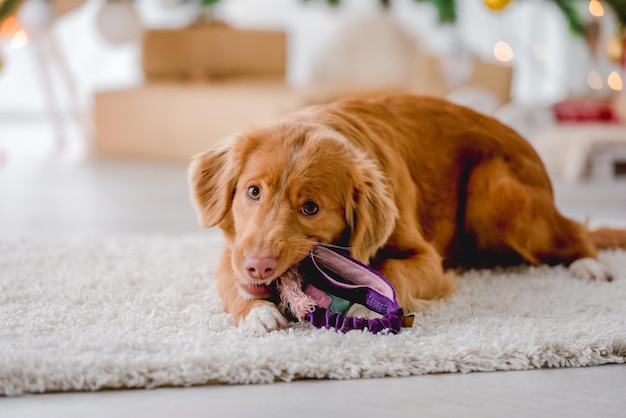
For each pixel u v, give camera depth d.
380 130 1.47
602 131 2.91
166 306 1.38
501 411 1.10
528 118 2.94
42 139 3.74
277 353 1.18
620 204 2.32
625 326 1.29
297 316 1.28
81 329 1.27
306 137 1.31
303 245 1.26
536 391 1.15
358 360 1.19
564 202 2.36
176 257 1.67
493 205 1.54
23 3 2.60
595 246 1.71
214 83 3.45
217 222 1.33
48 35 3.31
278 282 1.30
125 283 1.49
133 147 3.31
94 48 4.46
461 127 1.58
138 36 2.96
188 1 3.86
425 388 1.15
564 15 2.88
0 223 2.09
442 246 1.54
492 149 1.57
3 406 1.09
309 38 4.71
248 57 3.73
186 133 3.21
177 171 2.97
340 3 3.50
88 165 3.09
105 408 1.09
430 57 3.28
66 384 1.13
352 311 1.32
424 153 1.53
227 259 1.37
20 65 4.30
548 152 2.85
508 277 1.55
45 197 2.45
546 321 1.32
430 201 1.52
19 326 1.28
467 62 3.17
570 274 1.56
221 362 1.16
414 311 1.36
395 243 1.40
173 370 1.15
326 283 1.30
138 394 1.13
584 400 1.13
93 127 3.35
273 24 4.73
